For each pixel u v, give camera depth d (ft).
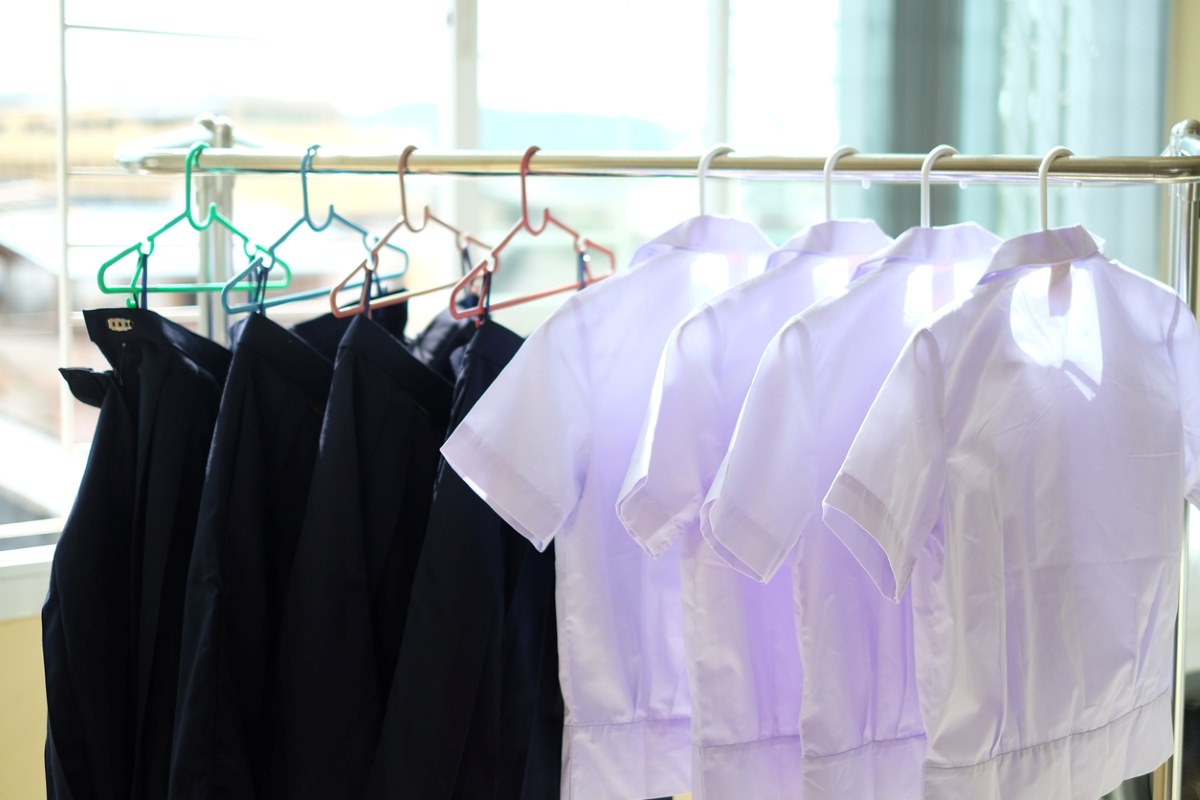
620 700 3.32
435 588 3.14
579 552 3.22
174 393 3.32
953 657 3.00
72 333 5.10
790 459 2.92
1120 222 7.38
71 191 5.09
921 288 3.28
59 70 4.94
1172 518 3.45
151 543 3.26
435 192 5.95
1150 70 7.30
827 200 3.26
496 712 3.25
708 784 3.13
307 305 5.66
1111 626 3.36
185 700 3.14
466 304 4.33
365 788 3.18
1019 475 3.15
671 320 3.39
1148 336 3.39
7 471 5.16
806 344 2.97
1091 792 3.38
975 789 3.05
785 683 3.28
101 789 3.26
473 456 3.01
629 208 6.46
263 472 3.31
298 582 3.19
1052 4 6.93
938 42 6.60
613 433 3.29
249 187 5.53
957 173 3.16
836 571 3.12
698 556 3.10
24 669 4.70
